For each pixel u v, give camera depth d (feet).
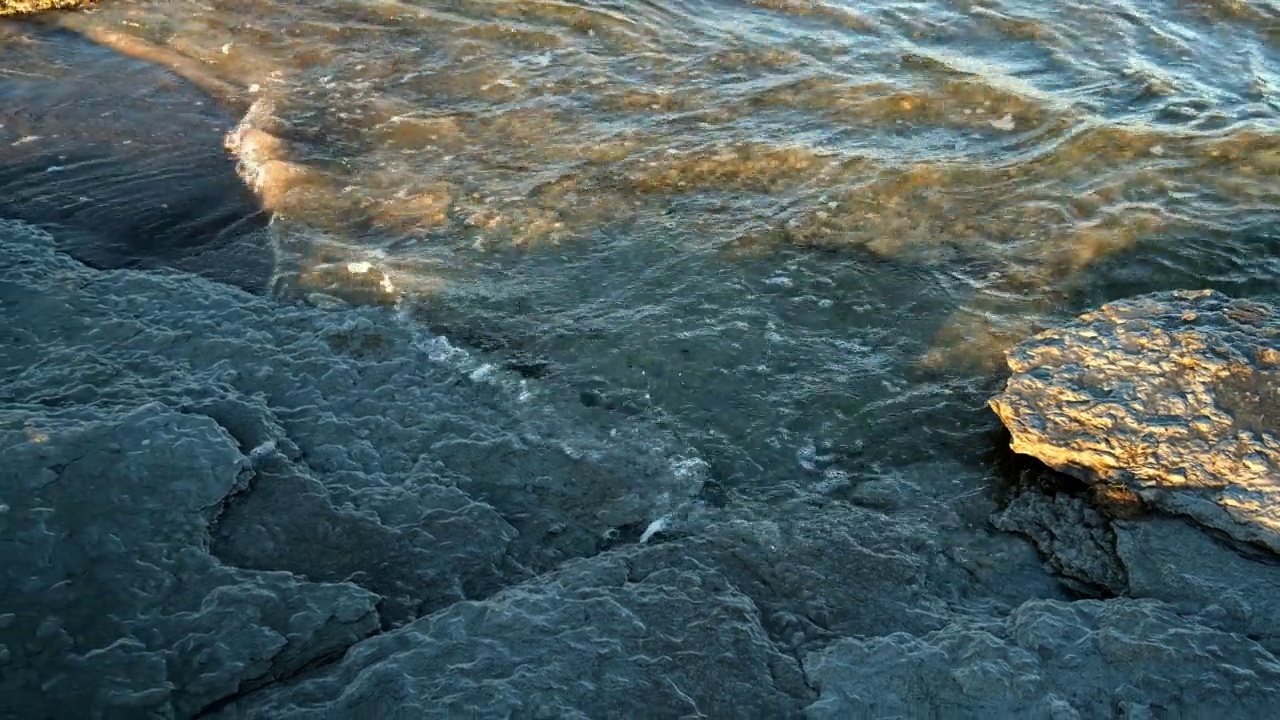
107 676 10.42
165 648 10.77
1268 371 14.08
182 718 10.19
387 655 10.80
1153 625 11.30
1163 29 25.58
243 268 17.99
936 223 19.21
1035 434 14.02
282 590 11.60
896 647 11.14
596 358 16.19
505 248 18.67
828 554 12.74
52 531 11.72
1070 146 21.26
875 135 21.98
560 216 19.52
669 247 18.65
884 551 12.86
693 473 14.29
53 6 27.27
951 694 10.58
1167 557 12.63
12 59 24.79
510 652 10.82
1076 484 13.91
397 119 22.72
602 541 13.14
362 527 12.67
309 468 13.57
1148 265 17.90
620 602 11.59
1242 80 23.49
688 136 22.04
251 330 16.15
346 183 20.49
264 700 10.35
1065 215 19.24
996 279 17.80
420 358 16.02
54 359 14.98
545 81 24.29
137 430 13.16
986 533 13.38
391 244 18.79
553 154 21.49
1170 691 10.56
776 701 10.53
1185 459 13.37
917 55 24.88
